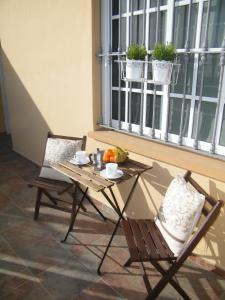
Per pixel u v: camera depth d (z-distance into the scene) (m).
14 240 2.53
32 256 2.33
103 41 2.72
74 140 2.82
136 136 2.72
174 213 1.79
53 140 2.85
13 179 3.80
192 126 2.31
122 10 2.54
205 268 2.22
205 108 2.21
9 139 5.74
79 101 3.05
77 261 2.27
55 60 3.22
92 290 2.00
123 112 2.87
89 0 2.56
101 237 2.58
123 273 2.16
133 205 2.72
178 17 2.21
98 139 2.81
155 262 1.82
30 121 4.12
